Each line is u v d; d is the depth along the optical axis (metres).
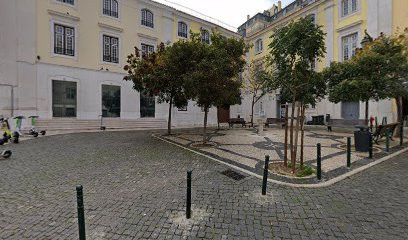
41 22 15.63
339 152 8.08
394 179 5.21
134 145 9.47
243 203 3.97
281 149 8.71
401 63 8.45
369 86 8.15
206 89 8.46
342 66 9.39
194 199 4.11
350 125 14.93
